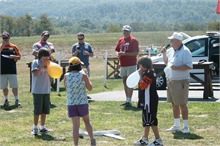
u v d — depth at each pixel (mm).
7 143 12133
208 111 15539
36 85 12867
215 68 20719
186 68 12656
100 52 47781
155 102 11523
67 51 47594
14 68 17172
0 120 14906
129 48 16516
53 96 19344
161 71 19516
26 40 53406
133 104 17062
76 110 11102
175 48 12758
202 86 19781
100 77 27984
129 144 11914
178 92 12773
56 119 14750
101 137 12625
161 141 11586
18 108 16859
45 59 12672
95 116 15109
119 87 22688
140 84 11516
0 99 18891
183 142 12000
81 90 11086
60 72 12453
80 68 11180
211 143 11922
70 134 12961
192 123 13945
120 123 14141
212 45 20594
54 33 100375
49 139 12461
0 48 17062
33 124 14188
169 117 14836
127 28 16531
